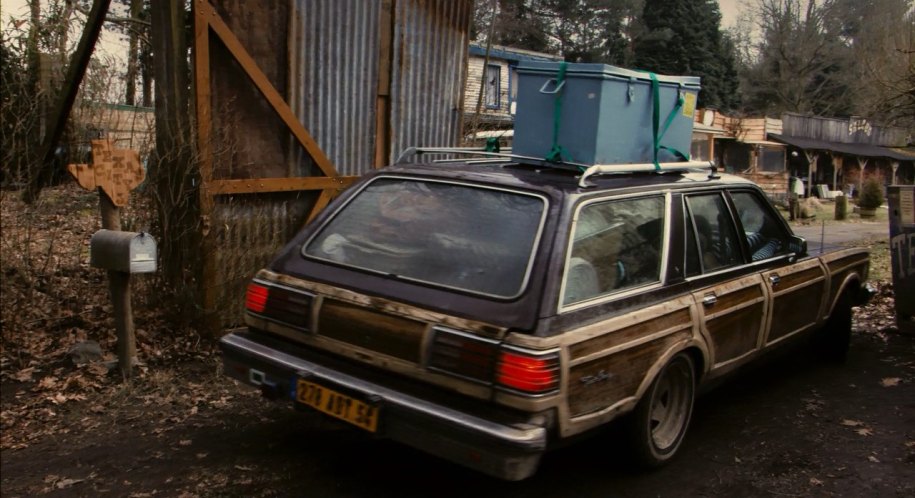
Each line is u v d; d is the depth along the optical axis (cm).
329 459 405
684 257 413
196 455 403
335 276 370
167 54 550
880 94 1620
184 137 555
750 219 502
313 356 362
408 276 354
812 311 544
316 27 634
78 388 481
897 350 666
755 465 424
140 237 471
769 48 5469
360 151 697
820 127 3959
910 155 4253
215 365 538
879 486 403
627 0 4747
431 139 772
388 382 335
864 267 627
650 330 369
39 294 587
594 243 357
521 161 446
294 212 638
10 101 574
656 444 400
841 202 2556
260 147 608
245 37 586
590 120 412
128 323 496
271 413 466
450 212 376
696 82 480
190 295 566
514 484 387
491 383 308
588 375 329
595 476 400
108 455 399
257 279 390
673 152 472
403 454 415
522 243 343
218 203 576
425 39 739
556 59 2745
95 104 688
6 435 417
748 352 466
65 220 616
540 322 314
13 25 723
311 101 644
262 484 373
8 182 546
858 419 499
